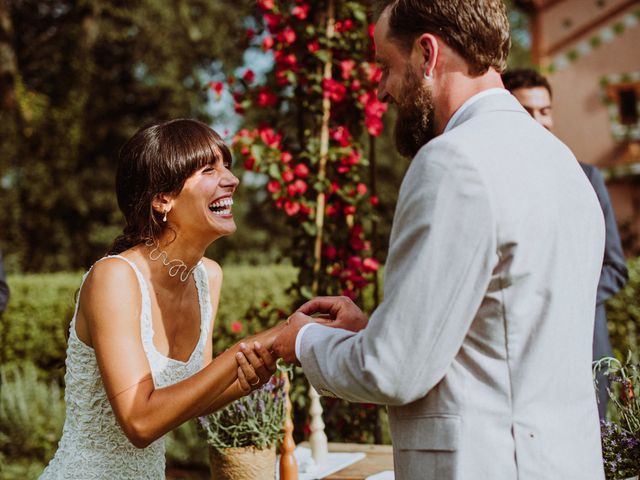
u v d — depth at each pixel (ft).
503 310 4.27
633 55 36.01
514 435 4.22
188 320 6.98
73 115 40.96
